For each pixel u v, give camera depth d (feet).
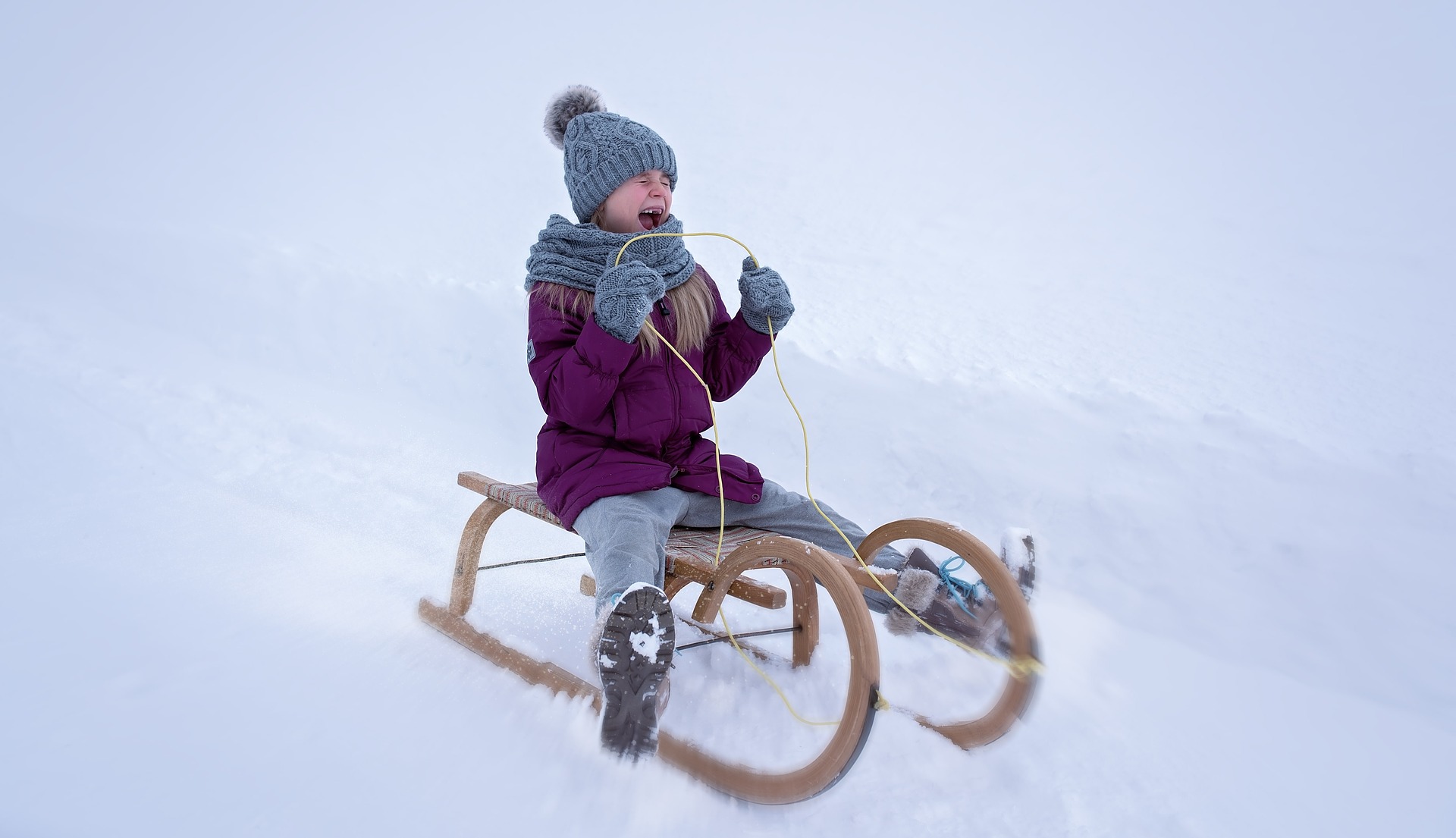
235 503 11.10
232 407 14.53
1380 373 17.02
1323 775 6.68
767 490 7.45
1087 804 5.97
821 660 7.84
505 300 16.83
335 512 11.23
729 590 6.46
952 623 6.39
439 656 7.54
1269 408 14.38
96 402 14.07
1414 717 7.72
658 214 7.55
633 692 5.44
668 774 6.03
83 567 8.64
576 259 7.09
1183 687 8.01
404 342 16.84
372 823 5.24
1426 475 9.61
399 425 14.83
